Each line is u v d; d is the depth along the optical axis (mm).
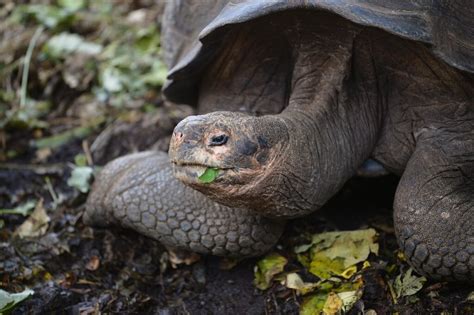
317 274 3750
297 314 3559
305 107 3656
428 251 3418
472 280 3434
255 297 3715
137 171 3896
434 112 3703
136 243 4137
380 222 4070
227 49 3824
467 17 3494
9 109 5805
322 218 4137
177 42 4293
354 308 3502
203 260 3953
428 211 3465
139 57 6258
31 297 3641
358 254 3787
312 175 3389
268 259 3857
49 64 6234
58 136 5375
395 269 3711
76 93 5992
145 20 6906
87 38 6754
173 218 3709
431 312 3430
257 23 3598
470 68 3361
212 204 3686
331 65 3701
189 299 3760
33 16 6863
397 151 3857
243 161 3086
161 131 5234
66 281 3865
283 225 3832
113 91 5898
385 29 3221
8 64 6332
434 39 3297
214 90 4055
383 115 3875
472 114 3643
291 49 3766
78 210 4516
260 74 3898
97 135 5383
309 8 3295
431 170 3574
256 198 3230
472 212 3422
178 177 3113
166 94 4227
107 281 3918
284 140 3246
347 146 3705
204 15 4082
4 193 4727
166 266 3945
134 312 3670
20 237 4258
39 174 4910
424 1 3383
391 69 3715
